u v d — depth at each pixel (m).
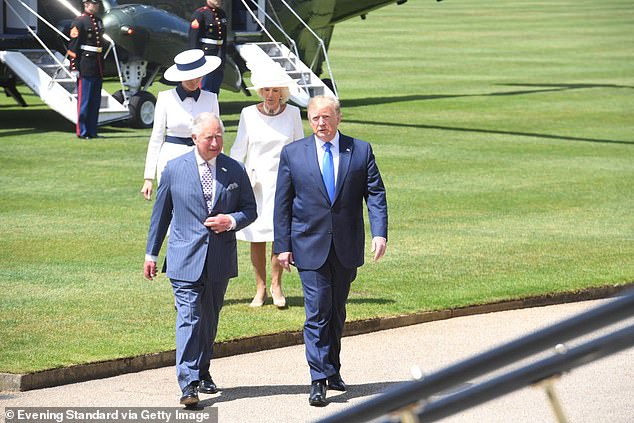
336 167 28.50
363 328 34.53
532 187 62.59
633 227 51.81
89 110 79.06
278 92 34.66
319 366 27.92
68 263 42.62
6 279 39.78
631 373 29.91
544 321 35.78
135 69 87.81
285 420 26.50
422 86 125.44
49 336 32.06
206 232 27.78
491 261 43.69
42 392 28.16
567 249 46.25
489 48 181.62
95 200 56.28
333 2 107.81
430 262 43.44
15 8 89.38
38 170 65.06
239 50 99.19
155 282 39.69
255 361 31.50
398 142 80.56
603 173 68.12
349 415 9.54
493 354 8.67
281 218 28.91
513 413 26.61
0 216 51.97
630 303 8.10
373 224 28.75
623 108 106.06
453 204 56.97
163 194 28.38
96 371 29.41
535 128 90.25
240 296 38.00
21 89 116.88
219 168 28.02
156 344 31.41
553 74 141.38
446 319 36.16
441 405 9.20
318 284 28.30
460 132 86.75
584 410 26.69
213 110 38.19
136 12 84.69
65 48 89.88
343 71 142.12
